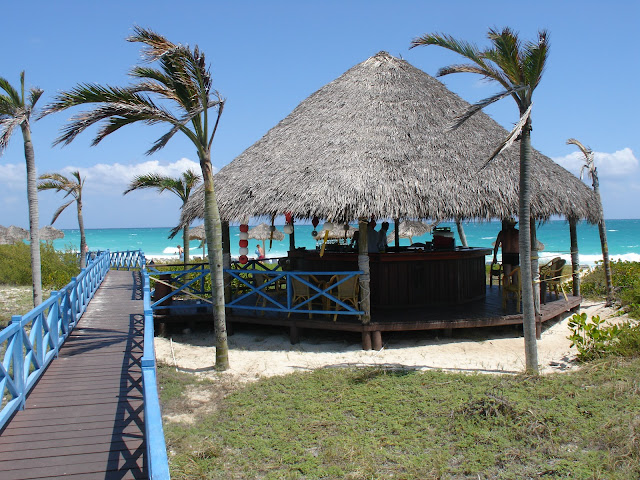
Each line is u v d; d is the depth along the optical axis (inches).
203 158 301.4
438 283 402.0
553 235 2401.6
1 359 317.1
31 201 414.9
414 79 437.4
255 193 360.8
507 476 175.3
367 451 195.6
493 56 260.1
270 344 366.3
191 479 178.9
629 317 409.1
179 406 247.6
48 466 166.9
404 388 262.7
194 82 286.8
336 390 263.9
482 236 2242.9
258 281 401.7
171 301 418.3
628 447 184.4
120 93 271.9
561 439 197.8
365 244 341.4
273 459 194.2
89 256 964.6
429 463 185.3
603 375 265.3
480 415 222.4
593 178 447.8
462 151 369.4
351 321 349.4
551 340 360.5
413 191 330.3
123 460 171.3
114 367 272.5
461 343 354.3
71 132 260.8
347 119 398.6
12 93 399.9
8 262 806.5
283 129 440.5
